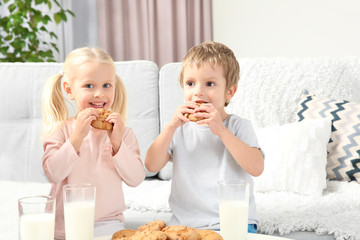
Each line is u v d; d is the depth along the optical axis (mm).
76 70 1306
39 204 767
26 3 2975
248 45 3395
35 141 1871
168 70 1985
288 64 1985
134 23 3381
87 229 821
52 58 3359
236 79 1353
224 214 859
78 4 3475
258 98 1932
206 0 3371
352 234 1229
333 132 1756
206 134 1335
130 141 1365
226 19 3406
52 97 1401
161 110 1974
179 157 1334
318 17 3271
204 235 812
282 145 1672
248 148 1240
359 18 3205
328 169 1732
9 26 2967
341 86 1953
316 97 1887
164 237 763
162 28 3387
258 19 3361
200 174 1312
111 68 1326
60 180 1229
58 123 1363
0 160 1850
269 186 1639
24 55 3023
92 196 835
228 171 1290
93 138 1309
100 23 3359
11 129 1879
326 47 3279
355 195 1526
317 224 1298
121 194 1316
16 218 1456
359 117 1761
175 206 1316
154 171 1344
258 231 1318
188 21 3402
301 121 1740
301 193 1612
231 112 1923
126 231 864
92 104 1303
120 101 1480
